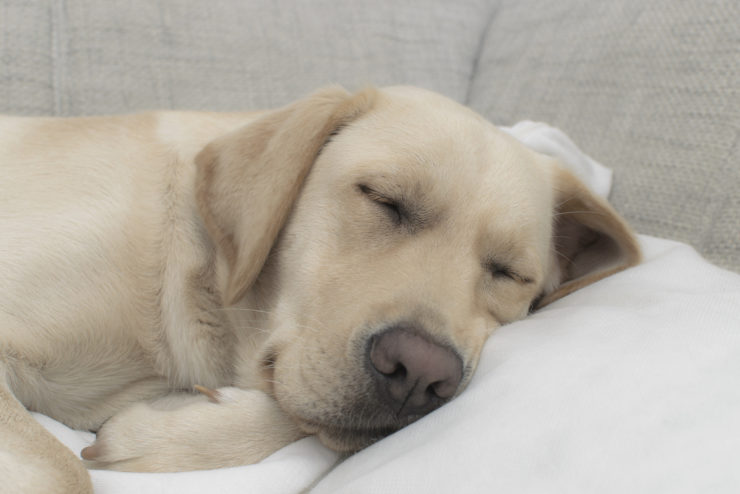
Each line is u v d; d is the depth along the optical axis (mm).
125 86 668
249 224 451
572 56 707
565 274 551
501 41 825
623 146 632
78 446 429
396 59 798
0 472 355
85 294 446
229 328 478
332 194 454
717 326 376
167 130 498
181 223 473
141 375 478
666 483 318
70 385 459
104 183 464
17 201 449
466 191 453
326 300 433
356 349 409
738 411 333
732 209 553
